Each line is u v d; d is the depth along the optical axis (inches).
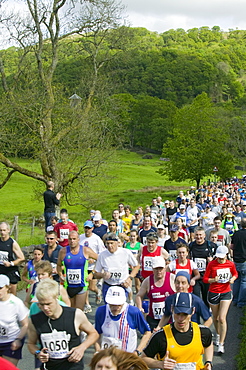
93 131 953.5
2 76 915.4
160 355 189.8
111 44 1053.8
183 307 184.9
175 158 2039.9
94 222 497.0
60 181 930.7
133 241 436.1
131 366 134.6
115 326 220.5
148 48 7790.4
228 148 3262.8
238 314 410.9
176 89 6245.1
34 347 198.5
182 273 237.6
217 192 1026.7
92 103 1024.2
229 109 4402.1
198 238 362.0
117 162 978.7
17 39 943.7
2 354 231.0
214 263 320.5
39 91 894.4
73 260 326.6
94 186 990.4
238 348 322.7
